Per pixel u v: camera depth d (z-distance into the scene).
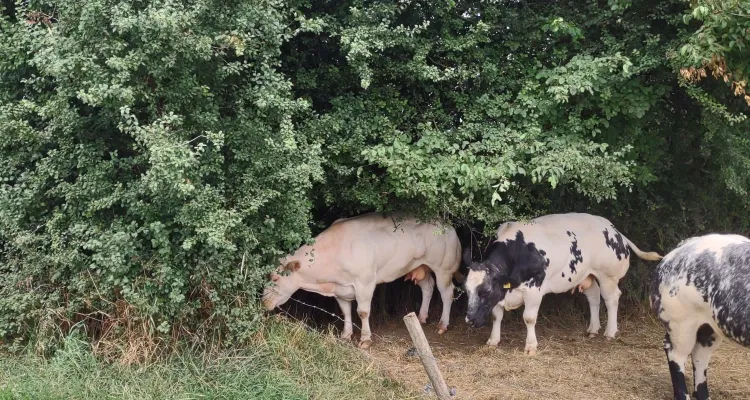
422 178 6.29
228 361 5.36
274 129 5.96
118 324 5.39
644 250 9.38
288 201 5.77
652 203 8.71
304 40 6.89
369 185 6.75
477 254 7.89
